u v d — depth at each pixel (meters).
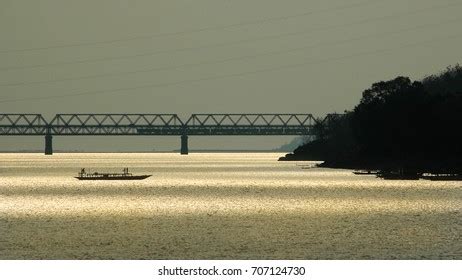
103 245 196.88
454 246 195.00
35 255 185.38
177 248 192.75
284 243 199.12
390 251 189.00
